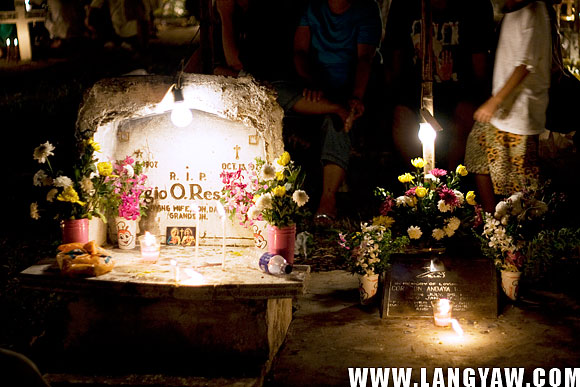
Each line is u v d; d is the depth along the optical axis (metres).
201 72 5.83
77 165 5.31
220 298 4.45
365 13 7.98
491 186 6.68
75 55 16.28
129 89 5.34
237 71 8.11
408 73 8.19
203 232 5.60
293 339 5.05
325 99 7.83
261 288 4.45
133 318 4.63
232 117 5.31
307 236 7.20
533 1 6.23
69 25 16.86
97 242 5.54
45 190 8.65
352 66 8.12
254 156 5.40
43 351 4.82
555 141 9.70
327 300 5.86
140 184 5.54
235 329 4.54
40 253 6.93
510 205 5.74
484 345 4.87
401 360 4.66
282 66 8.53
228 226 5.55
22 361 1.93
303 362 4.67
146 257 5.11
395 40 8.14
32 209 5.27
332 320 5.40
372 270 5.62
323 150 7.89
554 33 6.93
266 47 8.55
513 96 6.36
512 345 4.85
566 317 5.33
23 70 15.51
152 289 4.49
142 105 5.34
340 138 7.87
